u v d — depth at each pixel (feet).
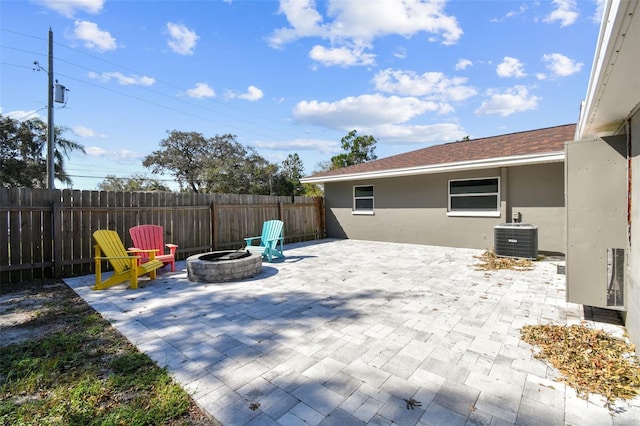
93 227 21.97
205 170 87.20
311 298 15.24
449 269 21.36
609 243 11.69
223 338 10.77
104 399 7.42
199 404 7.11
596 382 7.68
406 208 35.04
